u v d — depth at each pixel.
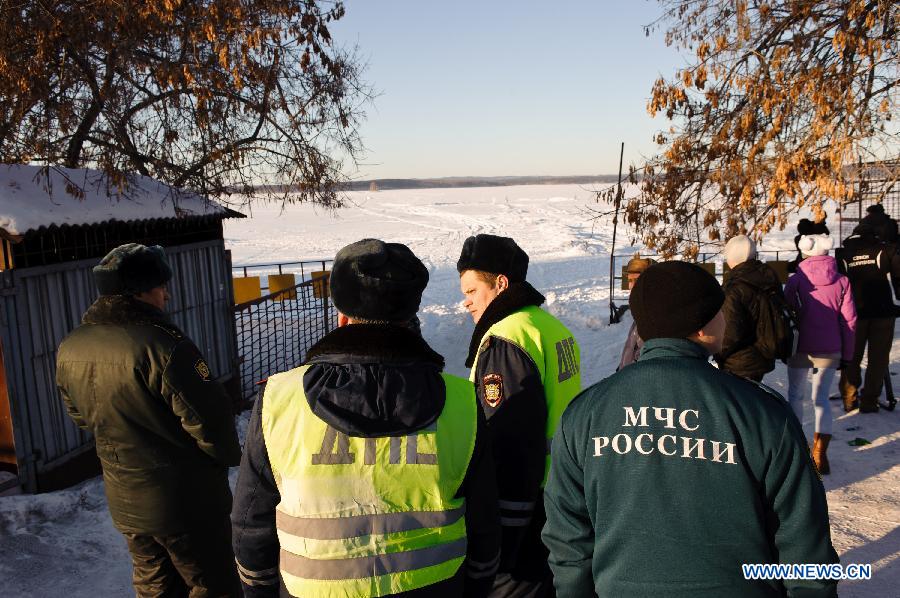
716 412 1.55
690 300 1.67
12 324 4.41
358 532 1.52
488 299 2.64
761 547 1.50
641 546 1.55
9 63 6.43
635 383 1.66
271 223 56.53
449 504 1.61
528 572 2.45
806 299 4.68
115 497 2.69
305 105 8.30
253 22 7.43
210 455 2.70
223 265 7.22
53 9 6.55
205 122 7.37
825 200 6.23
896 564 3.46
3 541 3.81
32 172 5.46
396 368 1.64
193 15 7.26
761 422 1.51
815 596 1.48
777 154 6.71
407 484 1.55
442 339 11.58
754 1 7.29
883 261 5.66
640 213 8.12
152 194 6.40
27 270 4.57
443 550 1.59
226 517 2.87
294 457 1.55
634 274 4.09
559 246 28.72
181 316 6.50
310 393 1.60
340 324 1.82
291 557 1.54
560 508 1.75
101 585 3.52
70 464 4.88
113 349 2.57
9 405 4.38
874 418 5.80
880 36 6.22
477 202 95.81
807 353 4.71
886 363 5.82
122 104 7.01
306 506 1.52
